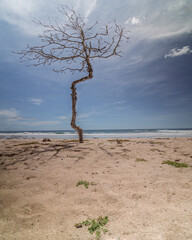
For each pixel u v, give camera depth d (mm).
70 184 2883
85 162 4523
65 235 1542
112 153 5734
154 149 6504
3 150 6199
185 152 5812
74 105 8594
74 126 8703
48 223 1746
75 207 2076
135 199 2252
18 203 2193
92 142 9352
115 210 1979
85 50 8070
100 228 1615
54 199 2307
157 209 1953
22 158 4984
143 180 2998
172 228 1567
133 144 8234
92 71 8406
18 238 1505
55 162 4527
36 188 2707
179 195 2305
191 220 1685
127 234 1512
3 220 1803
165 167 3861
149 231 1540
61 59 7891
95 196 2383
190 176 3129
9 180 3105
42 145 7609
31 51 6961
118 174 3406
